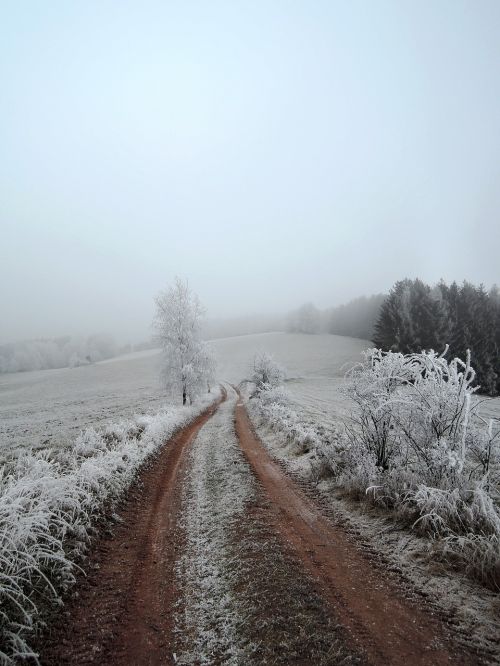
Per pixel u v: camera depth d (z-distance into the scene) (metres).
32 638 3.87
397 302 46.91
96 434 13.92
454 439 6.77
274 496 8.09
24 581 4.53
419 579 4.74
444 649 3.58
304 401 29.73
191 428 19.19
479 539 4.85
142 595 4.79
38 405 42.44
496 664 3.36
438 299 46.44
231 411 26.59
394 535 5.90
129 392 48.88
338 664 3.42
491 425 6.27
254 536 6.12
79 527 5.99
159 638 4.01
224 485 8.98
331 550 5.63
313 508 7.37
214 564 5.43
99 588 4.94
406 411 7.45
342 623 3.98
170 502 8.18
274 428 16.30
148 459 11.51
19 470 8.66
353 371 8.60
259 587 4.70
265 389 27.34
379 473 7.45
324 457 9.56
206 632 4.04
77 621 4.29
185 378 28.92
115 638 4.02
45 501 6.00
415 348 40.97
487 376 39.47
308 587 4.65
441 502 5.71
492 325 42.94
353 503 7.33
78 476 7.72
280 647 3.69
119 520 7.07
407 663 3.42
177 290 30.03
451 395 6.95
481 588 4.47
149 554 5.89
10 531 4.75
